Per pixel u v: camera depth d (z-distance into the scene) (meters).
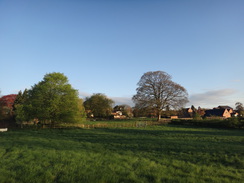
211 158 11.57
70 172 8.06
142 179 7.42
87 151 13.38
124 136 23.08
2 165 9.38
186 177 7.79
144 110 52.81
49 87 33.94
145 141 18.72
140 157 11.63
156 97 52.12
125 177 7.52
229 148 14.87
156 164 9.98
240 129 34.34
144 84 53.94
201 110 80.62
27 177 7.38
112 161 10.36
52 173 7.96
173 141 18.77
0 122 47.25
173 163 10.21
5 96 61.31
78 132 28.36
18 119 39.19
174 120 48.09
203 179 7.58
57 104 33.06
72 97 34.66
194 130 32.12
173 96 50.44
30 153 12.31
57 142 17.86
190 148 14.88
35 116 33.75
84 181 6.96
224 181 7.37
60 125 36.81
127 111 109.06
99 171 8.29
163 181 7.30
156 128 36.62
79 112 34.84
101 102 82.50
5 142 17.77
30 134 25.75
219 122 37.88
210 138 21.36
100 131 29.92
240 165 10.02
